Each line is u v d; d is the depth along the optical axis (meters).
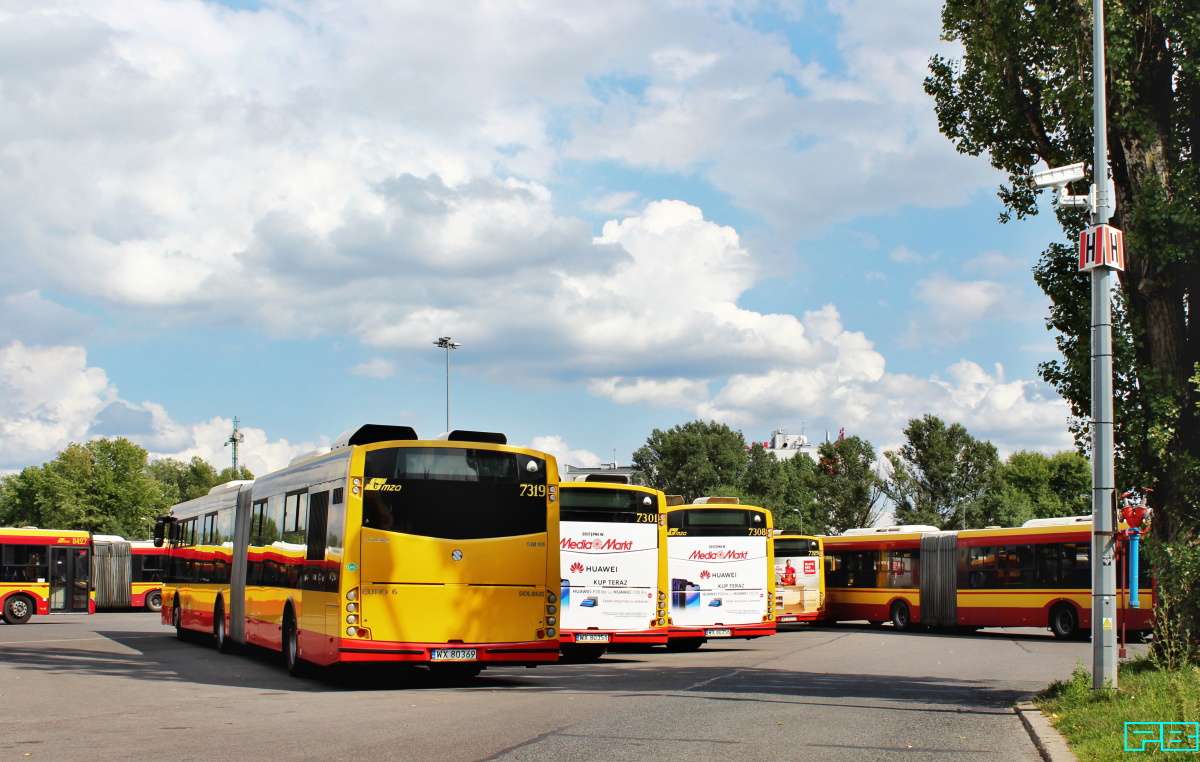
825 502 70.00
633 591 22.97
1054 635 32.50
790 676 17.95
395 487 15.26
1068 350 16.19
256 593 20.73
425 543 15.23
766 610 27.53
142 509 90.38
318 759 9.11
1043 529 32.50
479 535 15.51
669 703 13.35
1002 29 15.76
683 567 27.36
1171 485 14.29
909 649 26.61
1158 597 14.25
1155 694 11.11
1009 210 17.17
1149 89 14.82
